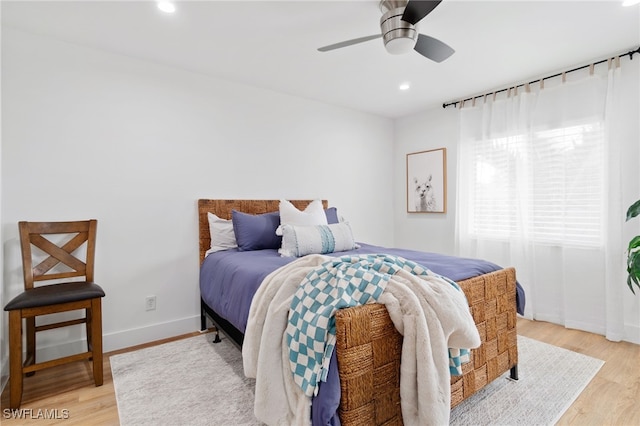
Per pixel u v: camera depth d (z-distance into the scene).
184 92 2.79
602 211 2.64
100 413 1.68
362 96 3.51
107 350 2.43
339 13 1.97
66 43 2.29
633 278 2.05
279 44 2.36
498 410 1.68
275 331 1.39
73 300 1.84
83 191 2.35
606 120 2.57
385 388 1.30
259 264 2.09
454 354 1.39
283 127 3.41
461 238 3.60
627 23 2.09
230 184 3.05
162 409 1.71
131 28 2.13
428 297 1.31
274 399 1.33
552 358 2.25
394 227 4.48
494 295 1.81
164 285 2.69
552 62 2.68
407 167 4.30
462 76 2.96
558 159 2.88
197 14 1.98
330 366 1.19
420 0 1.53
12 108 2.11
